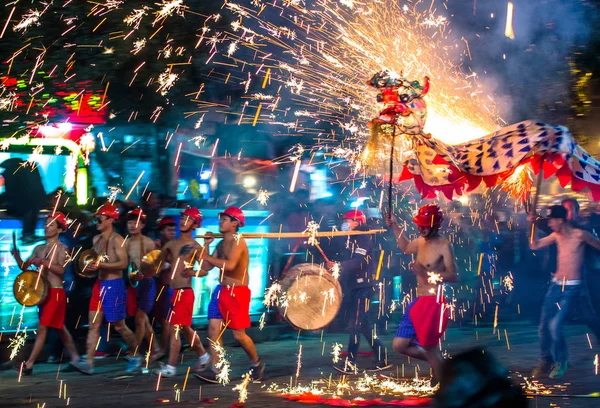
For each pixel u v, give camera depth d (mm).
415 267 7676
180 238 9430
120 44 11273
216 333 8969
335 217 13516
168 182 13281
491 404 1720
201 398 8047
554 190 15234
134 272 9922
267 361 10508
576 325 13734
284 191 14125
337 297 9516
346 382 8961
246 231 12352
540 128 7496
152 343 10414
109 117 12164
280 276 12508
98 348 10836
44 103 11203
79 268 9711
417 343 7715
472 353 1803
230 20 13047
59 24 11148
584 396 7762
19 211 10695
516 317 14891
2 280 10391
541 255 15266
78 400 7984
